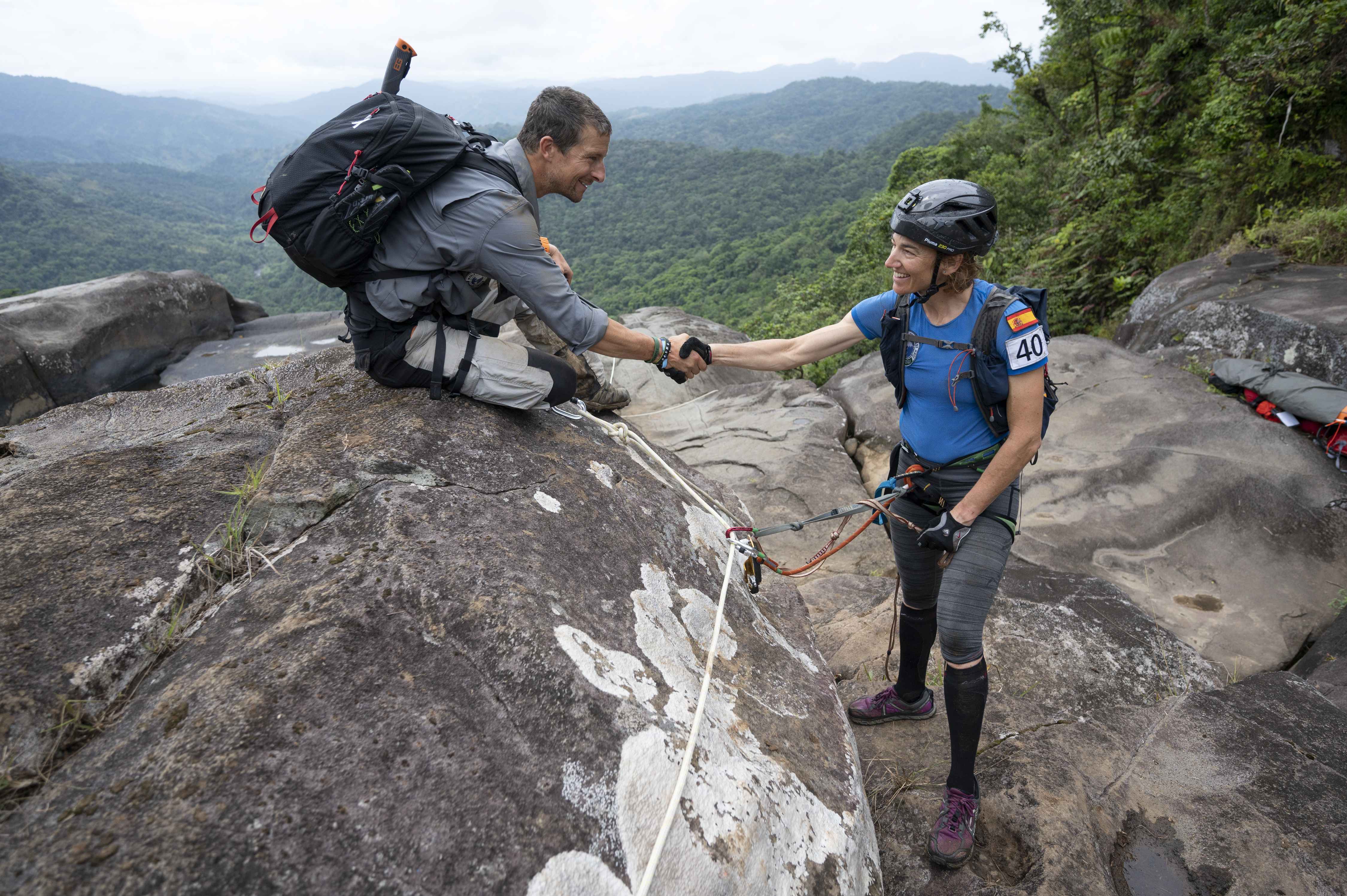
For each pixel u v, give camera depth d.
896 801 2.25
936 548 1.92
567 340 2.03
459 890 1.10
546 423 2.36
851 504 4.56
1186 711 2.55
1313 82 7.73
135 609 1.47
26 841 1.06
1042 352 1.78
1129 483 4.50
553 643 1.48
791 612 2.72
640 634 1.76
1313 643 3.45
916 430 2.09
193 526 1.71
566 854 1.21
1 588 1.44
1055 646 3.00
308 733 1.20
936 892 1.96
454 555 1.63
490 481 1.95
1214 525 4.16
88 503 1.72
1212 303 6.31
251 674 1.29
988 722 2.56
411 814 1.15
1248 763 2.30
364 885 1.05
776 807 1.57
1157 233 9.60
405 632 1.43
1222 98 8.58
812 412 5.64
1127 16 12.63
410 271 1.92
